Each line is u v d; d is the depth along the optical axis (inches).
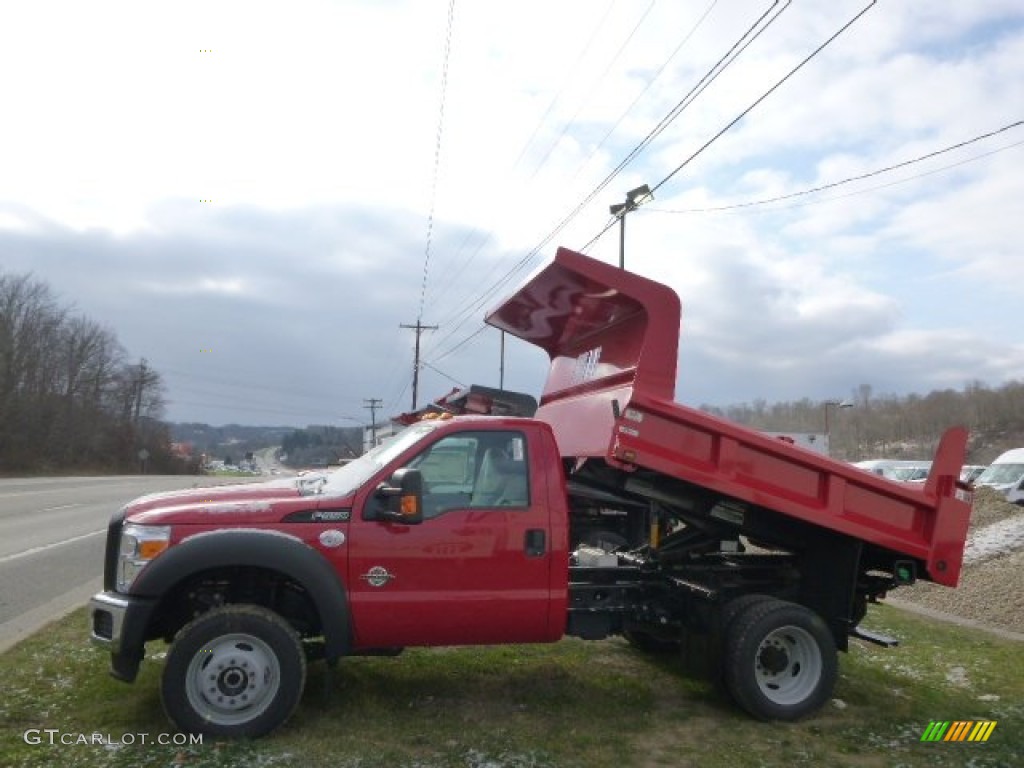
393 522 213.6
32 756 184.9
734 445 238.7
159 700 224.7
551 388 327.0
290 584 222.1
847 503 246.4
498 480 225.1
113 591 210.4
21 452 2664.9
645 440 233.8
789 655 236.4
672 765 195.0
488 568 218.1
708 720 228.5
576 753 199.2
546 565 221.6
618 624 248.1
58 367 3038.9
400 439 242.5
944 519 251.1
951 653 311.9
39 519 774.5
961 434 254.8
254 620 201.8
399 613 211.3
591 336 292.0
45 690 231.6
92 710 216.2
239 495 224.7
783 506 240.8
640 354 238.7
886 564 264.2
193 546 201.5
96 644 206.2
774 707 228.1
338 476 241.1
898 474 1299.2
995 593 423.8
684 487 252.7
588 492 279.1
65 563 495.2
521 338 328.8
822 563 259.0
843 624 252.5
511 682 256.1
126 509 222.7
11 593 394.6
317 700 231.0
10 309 2755.9
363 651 222.5
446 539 216.2
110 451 3383.4
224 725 198.5
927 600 436.5
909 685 266.7
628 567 250.1
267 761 185.8
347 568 209.9
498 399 387.9
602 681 260.5
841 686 262.8
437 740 203.9
